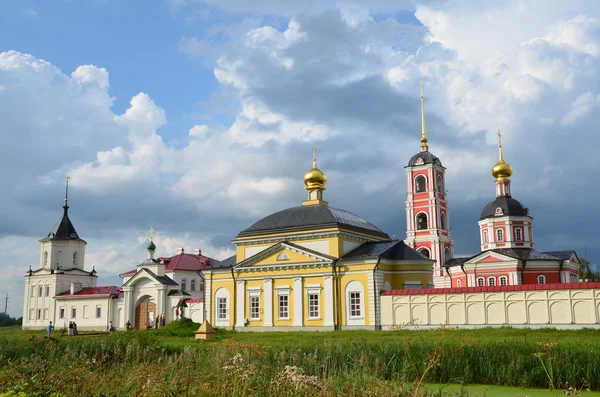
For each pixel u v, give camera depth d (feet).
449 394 66.95
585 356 80.53
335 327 204.44
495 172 368.27
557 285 162.81
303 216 228.22
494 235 355.97
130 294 304.71
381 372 77.71
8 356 89.20
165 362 79.20
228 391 56.54
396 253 212.43
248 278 226.99
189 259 353.31
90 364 68.03
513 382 80.89
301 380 54.24
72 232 379.35
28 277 368.27
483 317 172.86
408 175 380.58
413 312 187.21
